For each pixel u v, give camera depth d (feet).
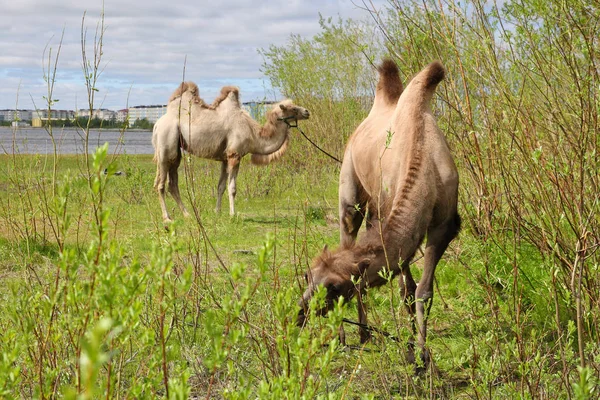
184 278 6.88
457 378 15.74
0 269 23.53
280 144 44.68
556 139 17.08
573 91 15.76
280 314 8.43
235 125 42.98
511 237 19.79
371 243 15.06
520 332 13.43
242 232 35.88
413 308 18.13
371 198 19.42
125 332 7.37
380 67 21.86
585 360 12.50
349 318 20.18
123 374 12.81
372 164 18.83
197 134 42.14
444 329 18.92
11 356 7.29
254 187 53.78
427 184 16.01
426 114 17.40
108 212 6.85
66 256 7.02
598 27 16.97
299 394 8.06
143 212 41.60
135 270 6.94
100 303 6.95
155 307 14.70
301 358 8.09
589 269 15.74
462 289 21.61
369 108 60.49
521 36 17.29
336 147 58.54
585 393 6.96
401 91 21.34
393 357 13.60
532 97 18.30
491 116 18.49
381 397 14.33
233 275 6.80
